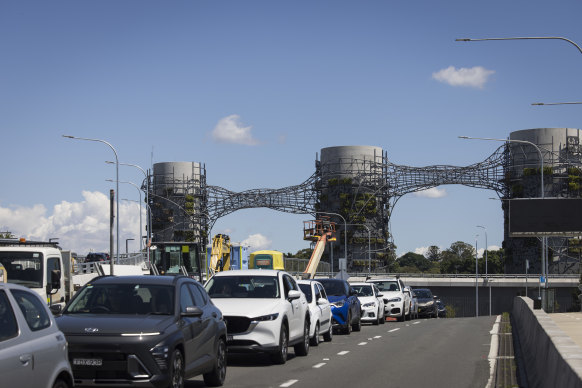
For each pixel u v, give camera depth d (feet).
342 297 103.30
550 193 428.97
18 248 73.10
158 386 40.78
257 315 62.18
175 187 468.34
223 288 67.46
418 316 182.50
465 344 86.84
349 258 457.27
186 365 44.34
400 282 152.56
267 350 62.18
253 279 68.28
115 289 45.68
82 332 41.01
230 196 458.91
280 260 219.61
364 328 119.75
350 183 461.78
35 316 32.07
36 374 30.19
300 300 72.02
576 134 440.86
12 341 29.22
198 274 151.43
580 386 27.40
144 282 46.14
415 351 77.77
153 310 44.45
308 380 54.39
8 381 28.09
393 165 448.24
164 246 151.23
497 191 437.17
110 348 40.47
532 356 58.85
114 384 40.45
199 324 46.98
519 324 116.06
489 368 62.54
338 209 463.83
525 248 424.46
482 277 381.81
